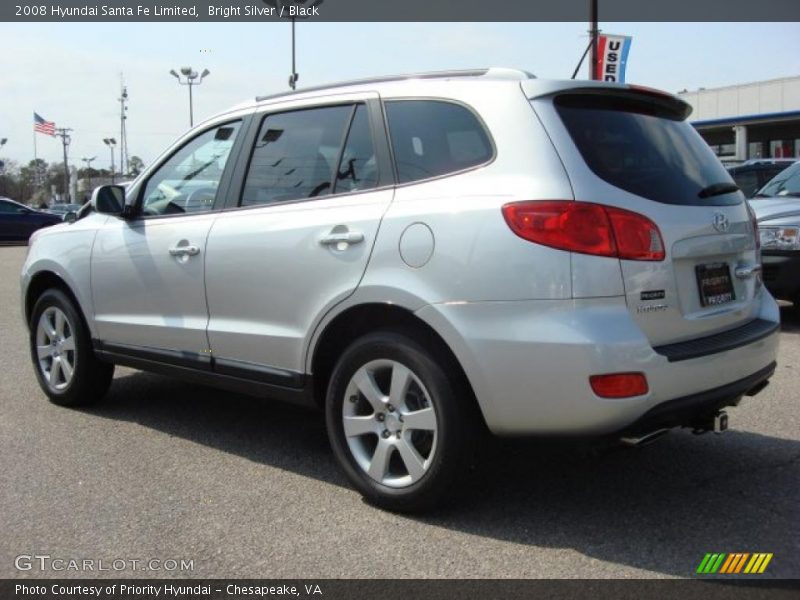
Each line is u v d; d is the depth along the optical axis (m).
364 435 3.69
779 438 4.56
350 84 3.96
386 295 3.41
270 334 3.92
